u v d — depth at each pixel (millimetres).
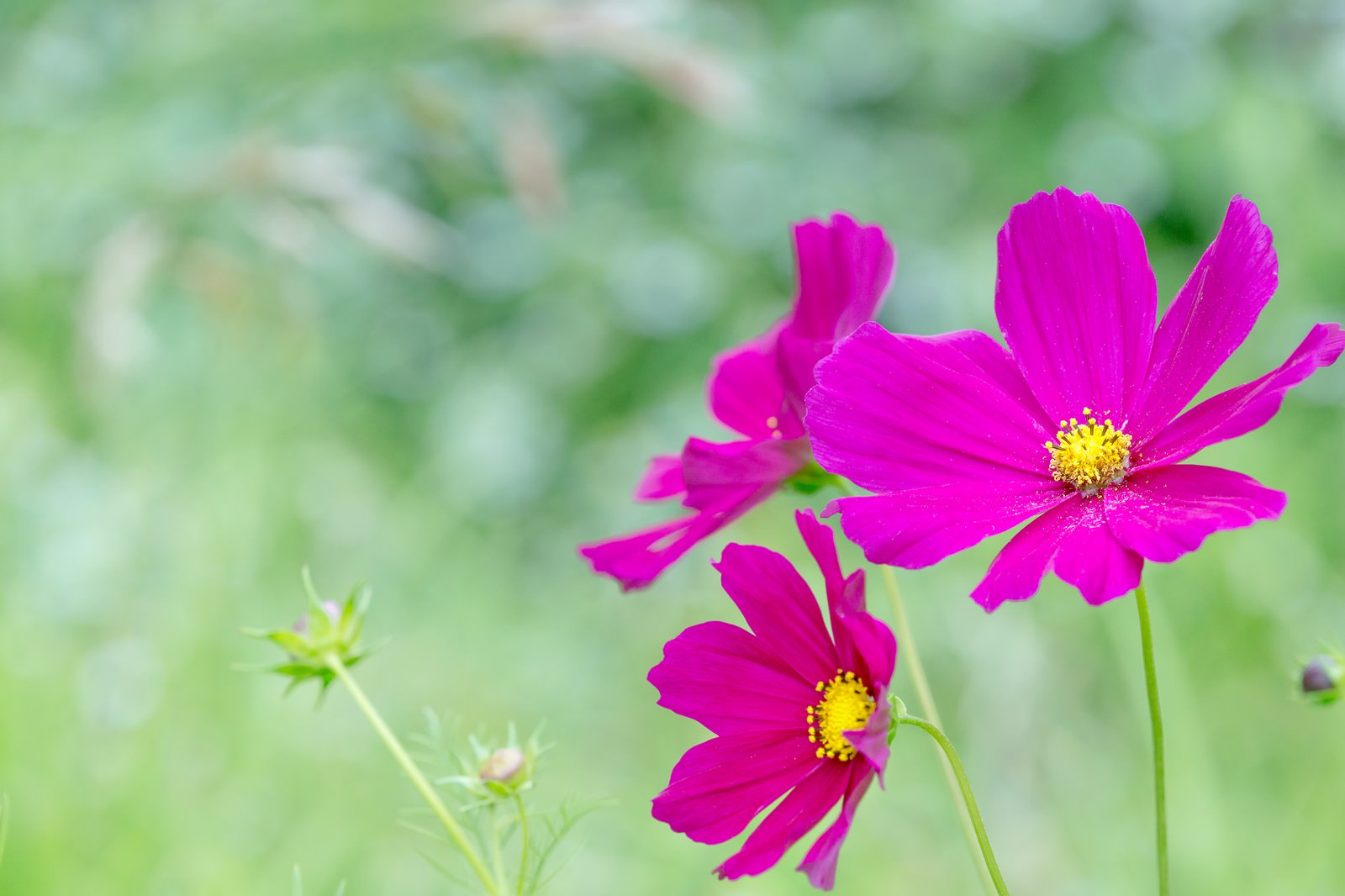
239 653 1196
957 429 661
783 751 657
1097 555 639
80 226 1569
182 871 960
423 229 1388
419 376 2176
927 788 1255
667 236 2230
